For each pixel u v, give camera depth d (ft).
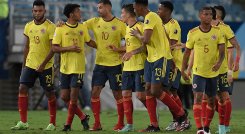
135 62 116.78
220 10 120.78
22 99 122.93
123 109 121.80
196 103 106.63
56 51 116.47
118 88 121.08
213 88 108.06
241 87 235.61
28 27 121.49
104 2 120.06
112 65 120.26
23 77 122.11
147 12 112.57
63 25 117.29
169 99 116.78
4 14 246.06
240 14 277.23
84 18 243.81
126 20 117.50
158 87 112.27
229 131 118.62
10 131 116.47
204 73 106.73
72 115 118.32
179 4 268.82
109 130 120.57
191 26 237.66
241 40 240.53
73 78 116.67
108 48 120.06
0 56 245.65
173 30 123.13
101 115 180.04
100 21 120.57
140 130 116.57
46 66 120.57
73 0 247.70
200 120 106.01
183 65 109.91
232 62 117.80
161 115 179.52
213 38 106.52
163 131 116.67
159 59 111.55
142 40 111.14
